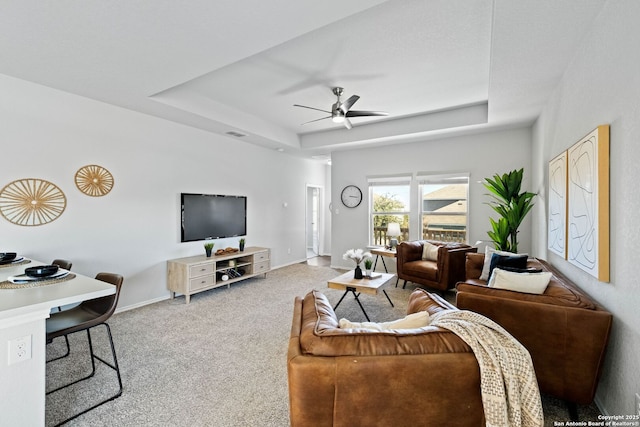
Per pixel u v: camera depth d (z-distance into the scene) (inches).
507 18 75.6
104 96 131.1
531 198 161.6
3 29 81.1
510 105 141.2
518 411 45.1
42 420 57.7
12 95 112.9
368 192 241.6
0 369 52.8
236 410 75.2
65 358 100.0
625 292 62.5
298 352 49.4
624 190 62.9
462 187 207.6
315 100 163.5
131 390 83.0
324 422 47.6
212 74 131.4
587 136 78.5
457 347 48.3
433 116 187.0
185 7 72.5
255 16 76.1
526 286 85.1
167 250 167.5
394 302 159.9
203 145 186.7
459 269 170.6
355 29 96.7
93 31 82.6
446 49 109.5
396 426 47.6
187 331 122.1
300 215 281.9
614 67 67.1
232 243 209.9
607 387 70.3
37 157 119.3
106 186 140.3
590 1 69.8
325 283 199.3
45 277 77.0
